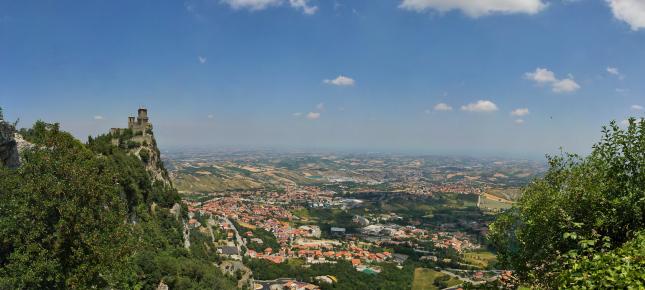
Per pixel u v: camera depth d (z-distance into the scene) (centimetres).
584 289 1323
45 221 3903
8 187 3888
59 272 3716
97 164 5391
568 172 2208
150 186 9900
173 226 10062
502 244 2266
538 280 1980
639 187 1852
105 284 4250
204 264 9531
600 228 1867
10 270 3606
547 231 1998
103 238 4150
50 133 4934
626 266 1300
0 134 4562
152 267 6700
